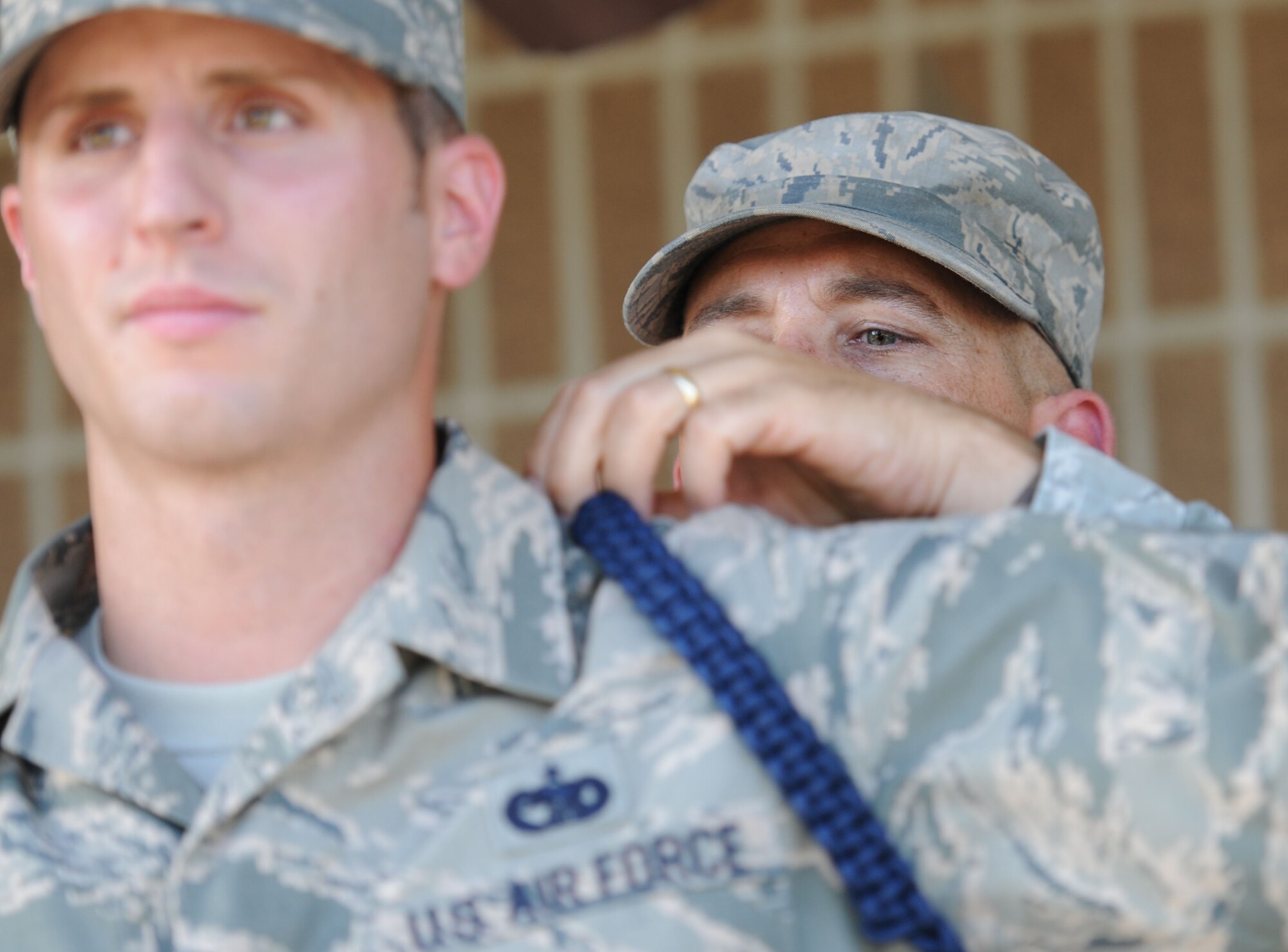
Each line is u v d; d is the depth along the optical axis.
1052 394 3.41
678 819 1.97
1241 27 7.11
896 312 3.23
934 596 2.04
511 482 2.17
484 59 7.48
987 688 2.01
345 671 1.98
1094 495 2.39
